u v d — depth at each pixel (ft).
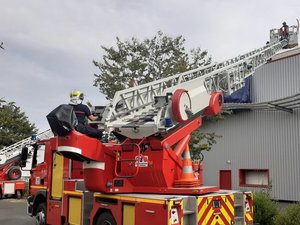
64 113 25.59
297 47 62.69
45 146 36.60
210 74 32.91
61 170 33.47
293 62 62.75
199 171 29.01
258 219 35.32
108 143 29.04
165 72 73.92
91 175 27.12
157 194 26.25
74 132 25.75
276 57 65.21
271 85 65.46
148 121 27.58
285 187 60.75
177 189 25.68
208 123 72.43
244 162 66.74
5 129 132.67
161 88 31.60
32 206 37.35
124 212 25.93
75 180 31.14
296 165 59.72
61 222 32.48
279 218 32.99
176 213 23.03
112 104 28.04
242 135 67.36
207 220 24.39
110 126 27.55
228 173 69.00
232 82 39.27
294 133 60.34
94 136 27.45
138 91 29.68
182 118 27.14
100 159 26.89
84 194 29.84
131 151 27.78
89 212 29.91
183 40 78.18
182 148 27.73
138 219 24.44
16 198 73.97
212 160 71.61
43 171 36.37
